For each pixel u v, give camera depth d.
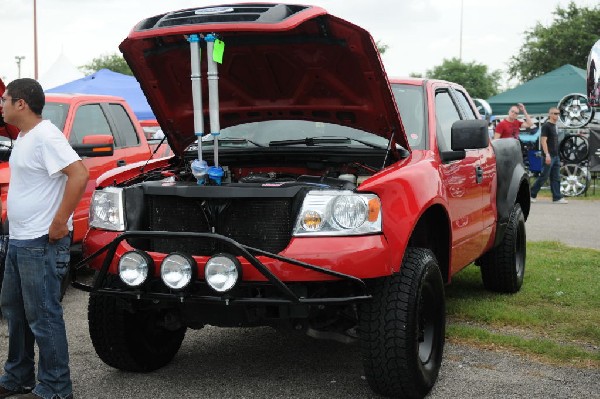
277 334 5.69
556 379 4.60
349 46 4.16
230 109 4.97
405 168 4.36
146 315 4.72
